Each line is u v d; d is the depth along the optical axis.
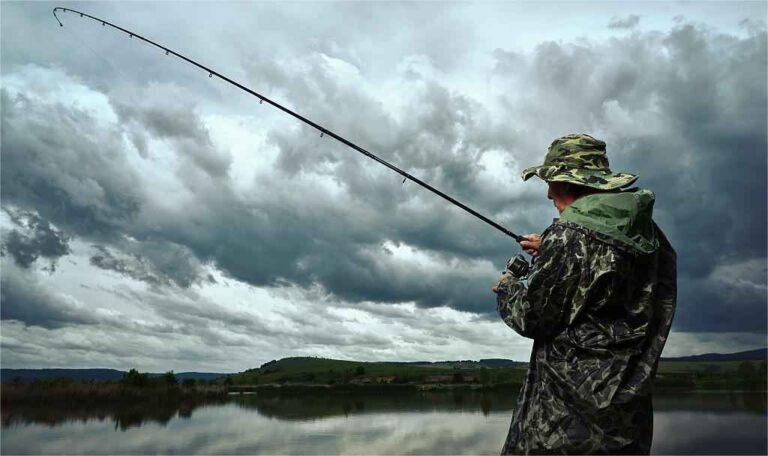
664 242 2.12
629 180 2.10
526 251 2.51
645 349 1.95
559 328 1.97
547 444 1.91
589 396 1.87
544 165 2.25
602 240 1.92
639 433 1.88
